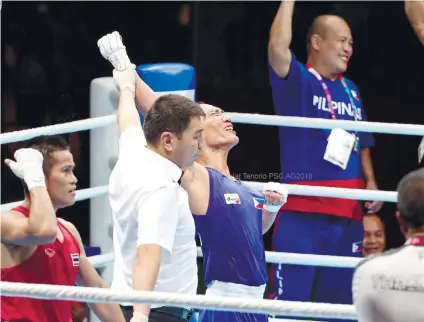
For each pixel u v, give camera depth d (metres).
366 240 15.34
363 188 14.80
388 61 18.08
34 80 17.47
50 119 17.36
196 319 10.73
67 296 8.38
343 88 14.69
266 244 17.31
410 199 8.16
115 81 11.17
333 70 14.55
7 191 17.30
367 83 18.19
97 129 13.41
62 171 10.12
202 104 11.42
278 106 14.51
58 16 17.56
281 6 14.10
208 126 11.19
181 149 9.78
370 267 8.07
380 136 17.88
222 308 8.30
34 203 9.52
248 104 18.14
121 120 10.63
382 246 15.35
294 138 14.38
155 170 9.73
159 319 10.49
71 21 17.64
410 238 8.17
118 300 8.34
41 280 9.95
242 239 10.55
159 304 8.34
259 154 17.97
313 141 14.33
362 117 14.92
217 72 18.20
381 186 17.92
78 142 17.09
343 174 14.39
